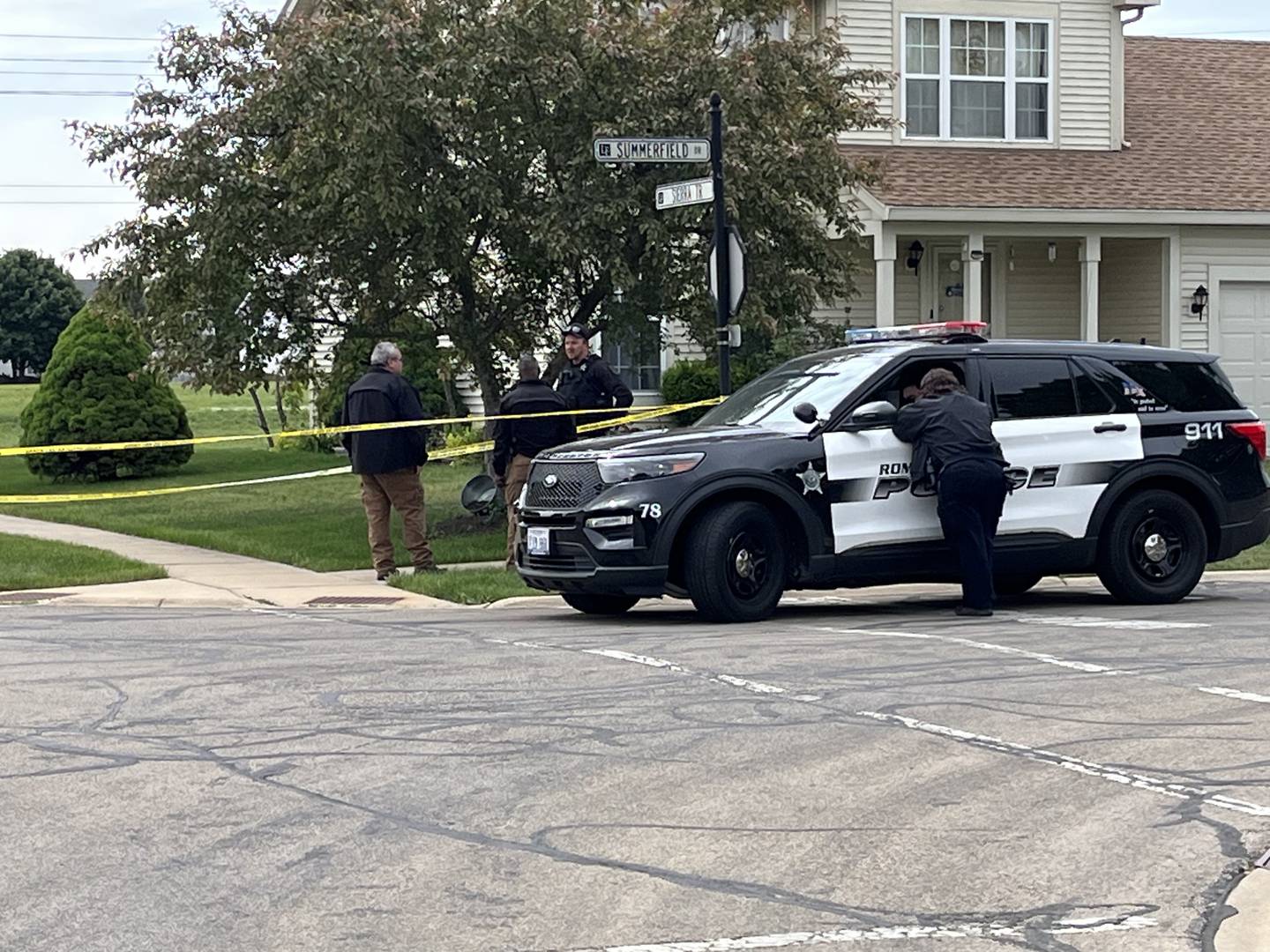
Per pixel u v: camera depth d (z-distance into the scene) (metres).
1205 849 6.28
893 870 6.02
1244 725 8.28
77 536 19.39
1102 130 26.53
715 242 14.70
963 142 26.02
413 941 5.25
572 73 16.88
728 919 5.47
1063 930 5.42
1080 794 7.02
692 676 9.52
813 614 12.66
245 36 18.08
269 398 54.16
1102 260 27.09
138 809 6.75
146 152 17.91
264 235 17.73
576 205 17.12
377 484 15.06
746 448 11.80
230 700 8.87
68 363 28.19
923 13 25.78
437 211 17.30
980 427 12.03
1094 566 12.98
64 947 5.19
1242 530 13.33
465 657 10.25
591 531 11.68
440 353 20.16
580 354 15.71
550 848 6.24
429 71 16.44
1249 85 28.81
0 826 6.52
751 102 17.41
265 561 16.83
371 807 6.79
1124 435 12.91
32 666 9.94
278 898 5.66
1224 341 25.86
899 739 7.96
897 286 26.36
